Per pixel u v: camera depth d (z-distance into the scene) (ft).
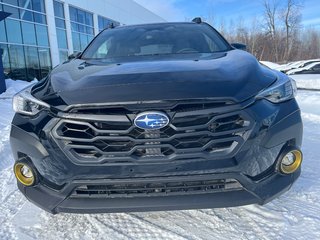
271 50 166.20
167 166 6.19
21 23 56.44
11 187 10.31
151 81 6.54
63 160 6.41
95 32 86.63
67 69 8.41
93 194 6.53
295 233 6.97
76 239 7.19
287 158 6.86
